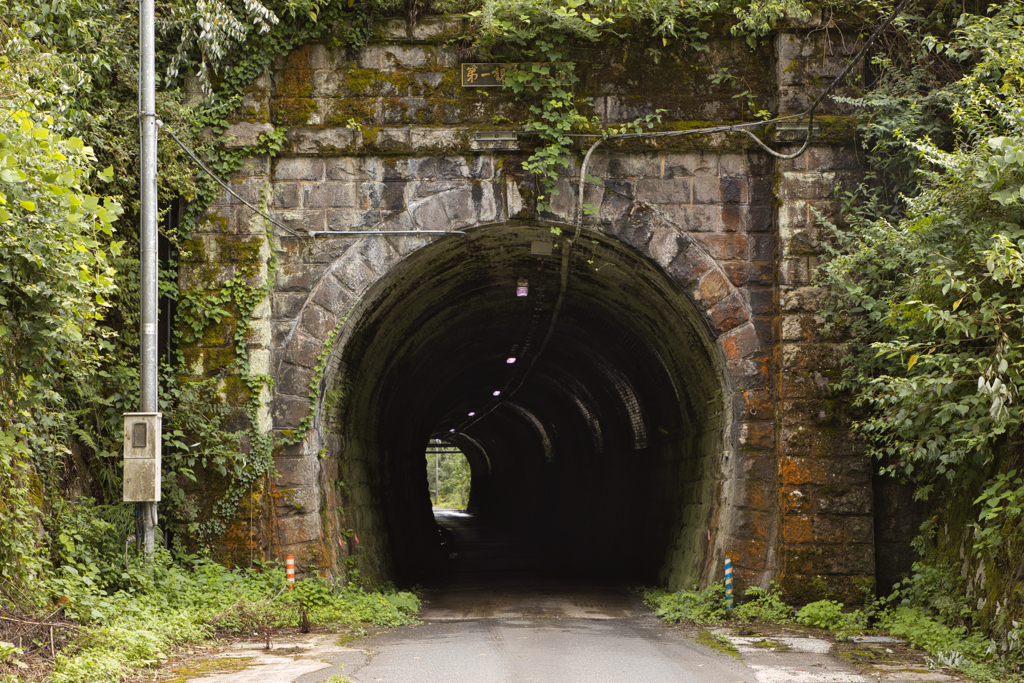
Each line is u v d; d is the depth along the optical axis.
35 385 8.90
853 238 12.25
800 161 12.77
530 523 41.41
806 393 12.43
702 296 12.86
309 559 12.23
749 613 11.97
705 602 12.75
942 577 11.05
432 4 12.90
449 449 78.31
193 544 12.09
